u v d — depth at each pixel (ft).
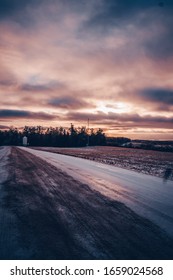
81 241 14.67
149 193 30.25
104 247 14.03
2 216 18.89
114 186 34.04
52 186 31.48
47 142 409.08
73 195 26.99
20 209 20.89
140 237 15.80
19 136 433.89
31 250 13.33
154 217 20.30
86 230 16.53
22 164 55.83
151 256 13.35
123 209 22.26
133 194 29.12
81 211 21.01
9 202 23.00
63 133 407.23
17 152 106.01
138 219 19.52
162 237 15.97
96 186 33.32
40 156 88.74
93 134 409.69
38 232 15.83
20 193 26.76
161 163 80.64
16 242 14.20
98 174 46.50
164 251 13.99
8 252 13.05
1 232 15.61
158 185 36.94
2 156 77.71
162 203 25.32
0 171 42.63
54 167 53.78
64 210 21.04
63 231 16.16
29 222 17.70
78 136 405.18
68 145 399.85
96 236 15.57
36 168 49.62
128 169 59.41
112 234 16.06
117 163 76.84
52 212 20.34
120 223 18.35
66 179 37.68
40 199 24.57
